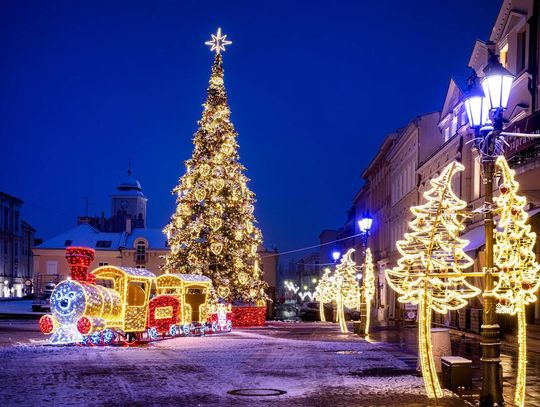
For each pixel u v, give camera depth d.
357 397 11.29
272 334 29.22
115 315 21.25
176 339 24.83
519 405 9.58
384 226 60.72
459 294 10.95
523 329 9.69
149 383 12.64
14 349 18.66
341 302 32.66
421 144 44.22
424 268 10.83
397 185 54.03
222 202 36.38
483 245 22.98
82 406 10.08
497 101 10.42
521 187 19.52
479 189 29.95
